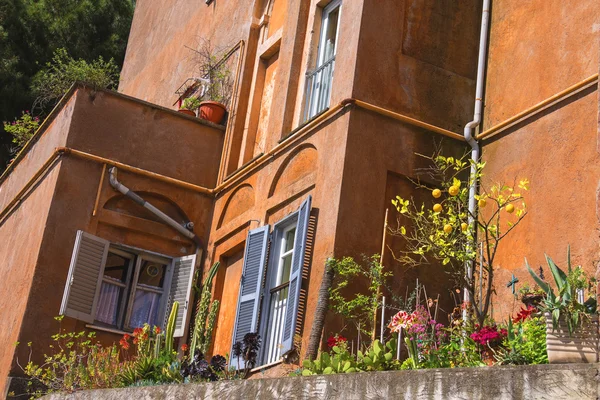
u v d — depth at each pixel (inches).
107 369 500.7
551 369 235.0
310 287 477.4
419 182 500.7
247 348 465.4
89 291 570.9
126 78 938.1
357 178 485.1
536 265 448.1
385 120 503.2
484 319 383.2
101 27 1177.4
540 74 489.1
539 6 505.0
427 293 481.4
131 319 593.0
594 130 441.7
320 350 444.5
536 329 325.4
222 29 738.8
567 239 436.1
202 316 567.8
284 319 501.0
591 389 226.2
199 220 623.5
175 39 839.1
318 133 521.3
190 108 700.7
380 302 456.4
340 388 290.7
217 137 649.0
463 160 513.7
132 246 599.8
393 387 272.2
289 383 313.1
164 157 625.0
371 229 478.9
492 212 485.4
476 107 520.4
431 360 361.7
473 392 249.1
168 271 610.9
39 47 1125.1
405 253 482.9
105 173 600.1
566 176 449.1
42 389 538.3
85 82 612.7
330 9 588.1
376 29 519.8
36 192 616.4
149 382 467.8
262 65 662.5
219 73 690.8
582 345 261.9
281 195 541.3
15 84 1088.8
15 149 810.8
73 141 598.2
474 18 553.3
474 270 473.7
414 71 523.2
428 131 512.4
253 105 649.0
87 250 574.6
